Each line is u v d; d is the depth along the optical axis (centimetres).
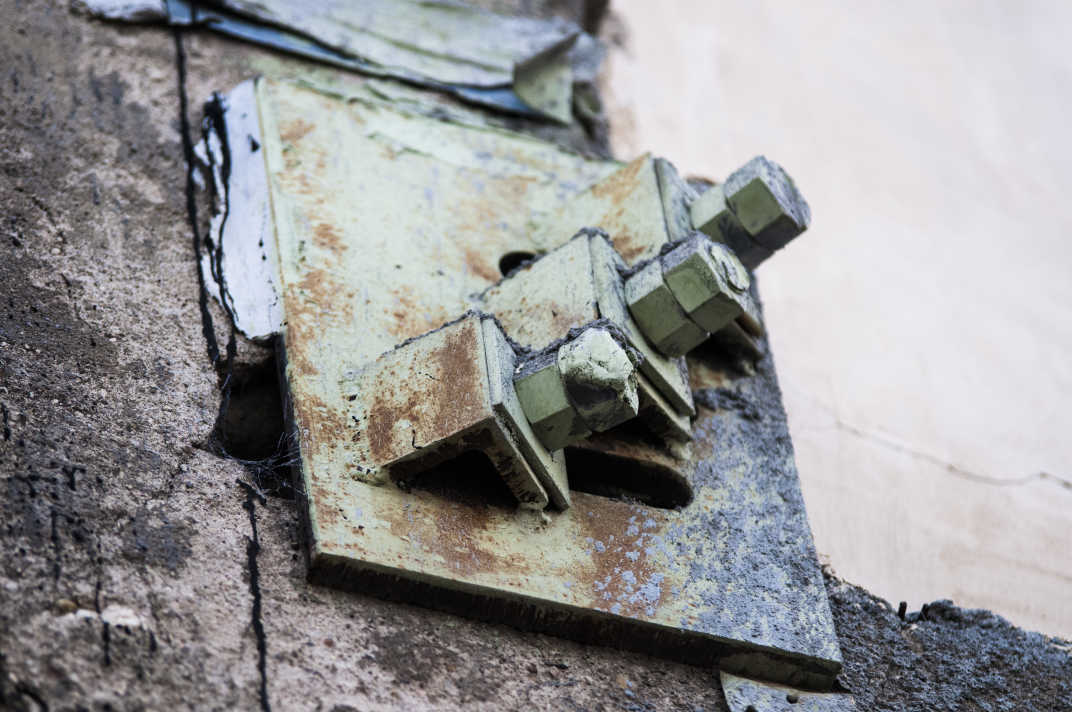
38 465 158
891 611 218
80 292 184
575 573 175
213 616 152
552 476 174
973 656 209
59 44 229
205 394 179
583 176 243
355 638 158
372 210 210
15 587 143
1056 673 209
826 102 379
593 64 296
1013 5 442
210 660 146
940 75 405
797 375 289
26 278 182
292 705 146
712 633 176
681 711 171
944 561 252
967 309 327
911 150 374
